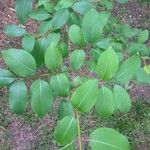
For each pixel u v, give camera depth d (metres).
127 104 0.26
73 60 0.31
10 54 0.29
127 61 0.28
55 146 0.73
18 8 0.37
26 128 0.74
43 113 0.28
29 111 0.75
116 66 0.25
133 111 0.75
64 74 0.29
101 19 0.32
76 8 0.37
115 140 0.21
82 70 0.53
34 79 0.31
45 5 0.38
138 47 0.40
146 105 0.76
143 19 0.85
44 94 0.28
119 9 0.85
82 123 0.73
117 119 0.74
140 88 0.77
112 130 0.22
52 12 0.38
